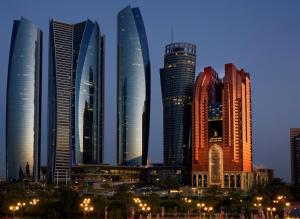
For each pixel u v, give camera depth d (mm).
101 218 190750
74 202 194375
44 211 195375
